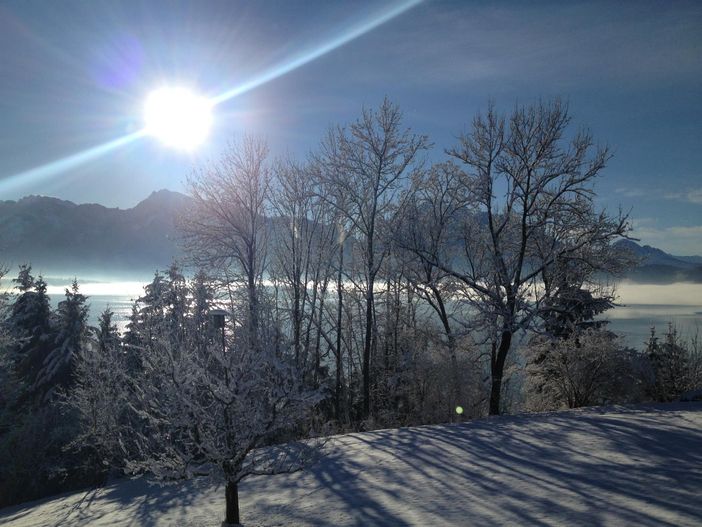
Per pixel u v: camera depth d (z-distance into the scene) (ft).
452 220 95.30
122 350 97.14
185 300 74.69
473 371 85.51
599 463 36.14
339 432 79.10
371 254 93.61
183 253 91.09
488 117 81.51
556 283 81.00
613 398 85.56
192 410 31.60
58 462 88.28
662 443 40.68
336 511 31.99
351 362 113.60
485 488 32.96
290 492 38.32
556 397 91.35
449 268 84.64
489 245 87.04
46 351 123.34
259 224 100.48
